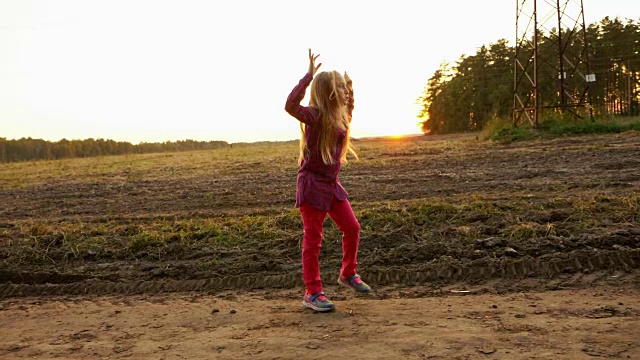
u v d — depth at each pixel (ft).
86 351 11.16
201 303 14.25
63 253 20.13
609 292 12.91
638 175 27.89
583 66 158.20
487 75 238.27
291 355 10.14
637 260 14.71
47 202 37.60
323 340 10.81
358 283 13.48
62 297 15.85
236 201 30.76
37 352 11.29
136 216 27.78
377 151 67.87
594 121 65.92
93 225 25.57
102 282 16.71
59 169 81.71
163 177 52.42
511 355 9.50
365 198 27.96
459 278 14.96
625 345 9.66
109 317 13.50
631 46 194.39
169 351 10.84
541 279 14.32
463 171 36.76
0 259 20.08
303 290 15.03
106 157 128.26
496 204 22.09
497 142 64.39
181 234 21.16
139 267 18.19
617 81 195.62
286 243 19.33
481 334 10.57
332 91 12.42
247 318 12.67
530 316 11.51
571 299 12.57
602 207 20.25
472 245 17.13
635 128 60.54
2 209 35.14
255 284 15.76
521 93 194.39
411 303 13.04
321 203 12.64
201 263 17.65
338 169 12.96
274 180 41.34
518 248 16.51
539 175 31.42
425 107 276.41
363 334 11.00
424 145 79.41
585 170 31.76
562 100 73.41
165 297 15.17
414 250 17.10
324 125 12.42
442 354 9.72
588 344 9.79
